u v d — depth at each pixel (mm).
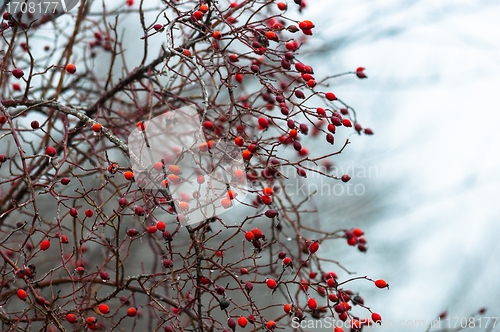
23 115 2330
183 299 2016
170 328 2057
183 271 1959
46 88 2303
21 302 2471
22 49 2436
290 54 1992
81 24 2436
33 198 1920
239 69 2018
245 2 2090
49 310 1926
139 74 2205
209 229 1941
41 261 2387
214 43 2082
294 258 2154
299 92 1989
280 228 2145
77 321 2033
